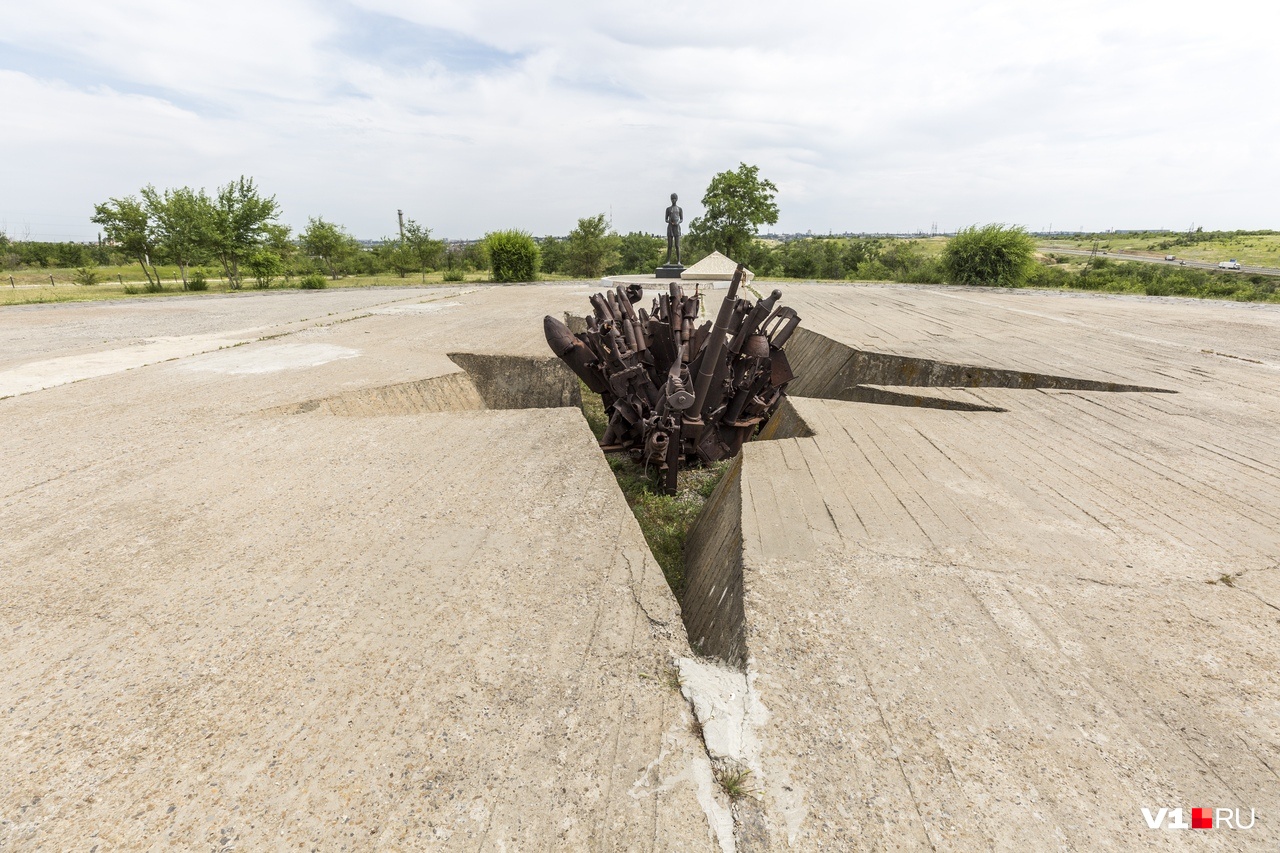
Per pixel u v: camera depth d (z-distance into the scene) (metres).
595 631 2.62
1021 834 1.62
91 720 2.15
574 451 5.05
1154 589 2.77
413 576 3.10
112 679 2.36
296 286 31.72
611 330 7.02
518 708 2.17
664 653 2.47
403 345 10.16
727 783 1.81
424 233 42.62
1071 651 2.36
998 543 3.21
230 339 11.02
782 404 7.02
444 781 1.87
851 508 3.65
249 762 1.96
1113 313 13.42
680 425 6.19
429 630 2.64
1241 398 6.17
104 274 45.34
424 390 7.65
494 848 1.65
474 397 8.29
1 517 3.82
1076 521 3.46
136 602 2.88
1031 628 2.50
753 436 7.64
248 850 1.67
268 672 2.38
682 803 1.76
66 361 8.85
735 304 5.91
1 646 2.57
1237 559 3.03
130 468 4.68
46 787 1.87
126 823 1.75
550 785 1.84
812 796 1.76
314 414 6.23
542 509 3.92
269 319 14.50
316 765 1.94
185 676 2.37
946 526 3.41
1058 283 24.83
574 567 3.18
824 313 13.77
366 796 1.82
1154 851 1.56
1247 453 4.61
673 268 25.56
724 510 4.23
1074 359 8.02
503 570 3.15
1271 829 1.61
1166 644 2.39
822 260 60.09
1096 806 1.70
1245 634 2.45
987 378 7.38
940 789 1.76
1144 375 7.08
